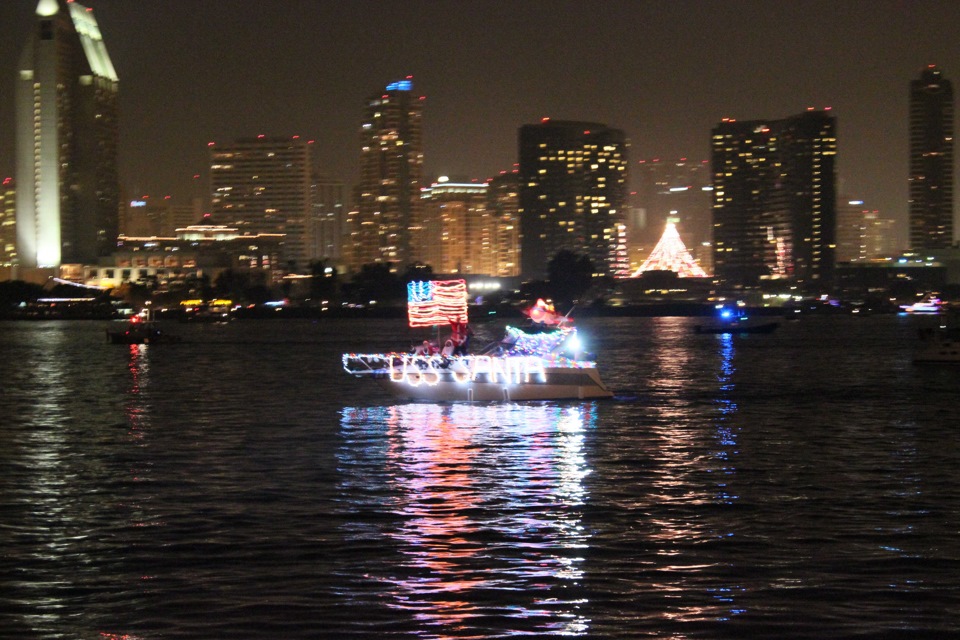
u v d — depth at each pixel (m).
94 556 33.47
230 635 26.25
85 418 73.25
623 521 37.88
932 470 48.72
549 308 76.81
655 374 116.69
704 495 42.69
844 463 50.88
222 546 34.56
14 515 39.44
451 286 74.25
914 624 26.77
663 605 28.34
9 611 28.12
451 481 45.84
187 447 57.41
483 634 26.34
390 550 33.94
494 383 74.69
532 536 35.66
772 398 85.06
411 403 77.00
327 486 44.81
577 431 61.84
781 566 31.84
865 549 33.75
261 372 122.31
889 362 138.88
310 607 28.28
